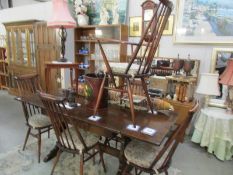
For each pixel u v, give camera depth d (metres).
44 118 2.27
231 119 2.34
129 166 1.75
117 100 2.01
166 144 1.42
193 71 2.88
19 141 2.63
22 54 4.43
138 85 2.26
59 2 2.17
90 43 3.84
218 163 2.31
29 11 4.67
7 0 5.84
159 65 3.07
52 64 2.28
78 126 1.78
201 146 2.59
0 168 2.05
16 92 4.71
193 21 2.88
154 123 1.57
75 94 2.11
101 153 2.02
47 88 2.64
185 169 2.16
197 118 2.85
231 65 2.35
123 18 3.42
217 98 2.78
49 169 2.06
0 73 5.34
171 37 3.10
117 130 1.42
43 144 2.54
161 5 1.53
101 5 3.66
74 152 1.75
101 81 1.75
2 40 5.29
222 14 2.65
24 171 2.02
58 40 3.64
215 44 2.77
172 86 2.92
